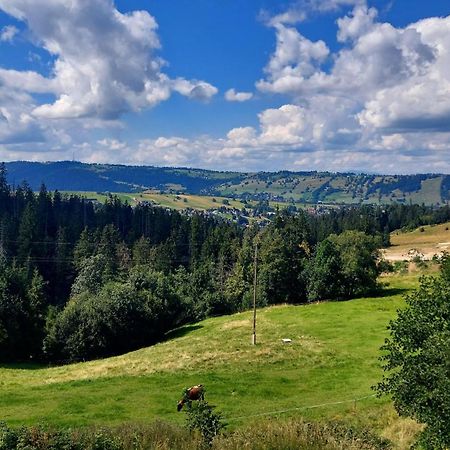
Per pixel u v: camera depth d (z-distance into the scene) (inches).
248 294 3619.6
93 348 2709.2
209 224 7372.1
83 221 6761.8
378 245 3223.4
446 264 1384.1
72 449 611.8
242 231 7042.3
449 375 570.6
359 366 1628.9
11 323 2701.8
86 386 1540.4
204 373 1627.7
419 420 610.5
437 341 587.5
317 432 718.5
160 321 2982.3
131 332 2787.9
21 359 2807.6
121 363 1955.0
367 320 2342.5
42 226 6112.2
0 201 6584.6
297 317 2556.6
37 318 2859.3
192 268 5477.4
